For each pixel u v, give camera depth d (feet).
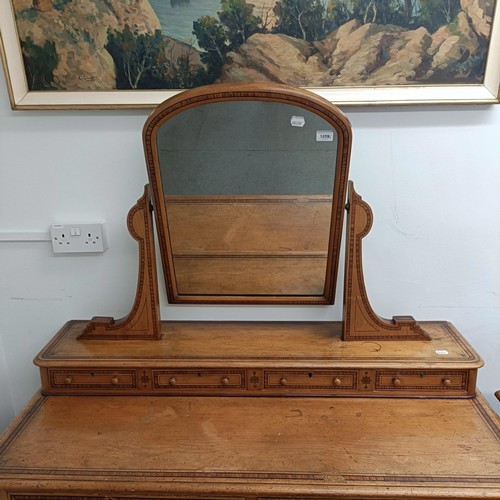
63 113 4.11
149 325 4.19
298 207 3.98
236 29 3.80
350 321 4.13
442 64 3.85
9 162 4.25
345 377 3.85
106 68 3.91
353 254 3.97
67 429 3.54
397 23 3.76
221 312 4.62
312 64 3.88
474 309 4.55
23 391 4.93
